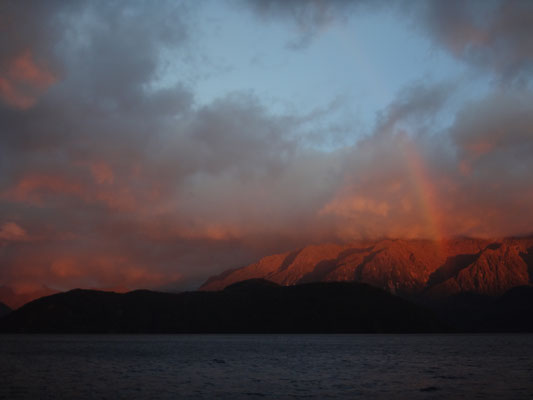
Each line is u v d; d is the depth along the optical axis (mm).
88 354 152125
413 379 83688
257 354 152750
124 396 64812
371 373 93875
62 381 81125
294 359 131875
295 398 63281
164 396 64875
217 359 131625
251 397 64062
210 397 63938
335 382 79750
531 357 139125
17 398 63500
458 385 75500
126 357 138875
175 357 139375
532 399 62156
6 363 118188
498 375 89562
